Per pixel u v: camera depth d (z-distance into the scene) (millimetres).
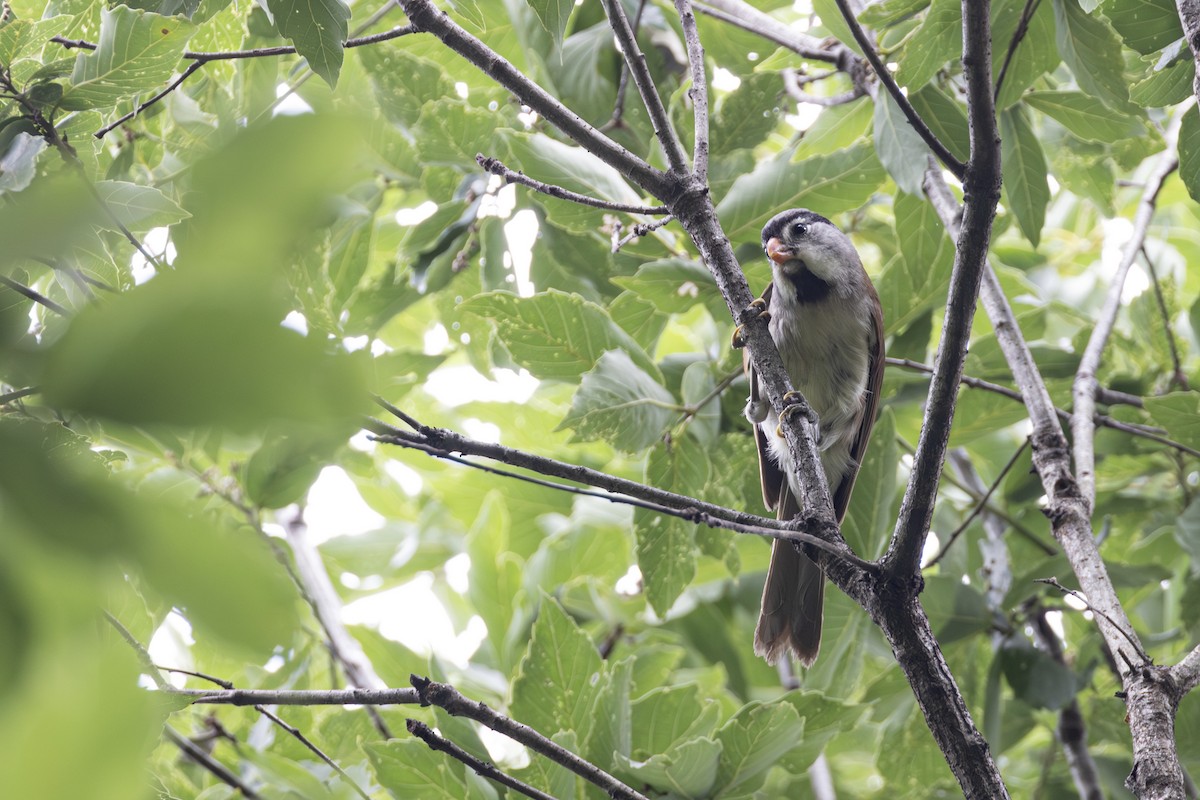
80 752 1347
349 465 10125
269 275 1220
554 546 11211
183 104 8578
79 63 5641
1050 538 9781
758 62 10844
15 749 1332
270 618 1403
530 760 6926
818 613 7672
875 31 9047
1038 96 8977
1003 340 7625
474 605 10344
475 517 12242
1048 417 7066
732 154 9742
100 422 1229
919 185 8273
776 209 9188
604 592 11336
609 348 8578
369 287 10195
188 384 1217
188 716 8414
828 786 9555
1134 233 9219
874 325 9477
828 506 5738
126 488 1435
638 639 11016
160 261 1547
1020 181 9039
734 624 11891
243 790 7109
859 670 8719
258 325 1225
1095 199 10594
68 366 1229
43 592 1370
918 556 5195
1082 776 8727
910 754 9070
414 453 12219
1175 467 9969
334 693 5141
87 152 5980
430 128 9484
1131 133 8883
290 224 1203
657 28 10438
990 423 9609
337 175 1204
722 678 10766
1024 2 7832
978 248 5016
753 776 6801
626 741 7039
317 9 5758
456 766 6910
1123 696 5352
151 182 7875
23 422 1431
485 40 10305
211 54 6188
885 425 8492
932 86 8586
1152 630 10547
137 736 1381
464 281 10625
